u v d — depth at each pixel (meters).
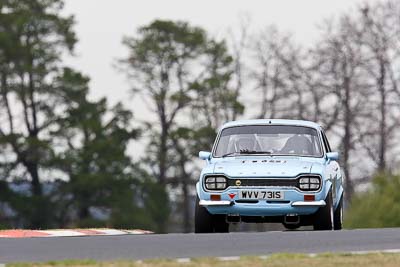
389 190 99.06
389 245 48.09
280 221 65.94
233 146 69.38
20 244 48.28
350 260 39.25
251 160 67.50
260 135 69.69
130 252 44.06
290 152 68.94
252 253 43.88
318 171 65.62
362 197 100.88
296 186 65.19
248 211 65.12
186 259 39.41
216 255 42.97
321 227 66.44
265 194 65.00
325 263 38.19
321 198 65.38
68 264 37.94
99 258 41.62
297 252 44.53
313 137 69.81
